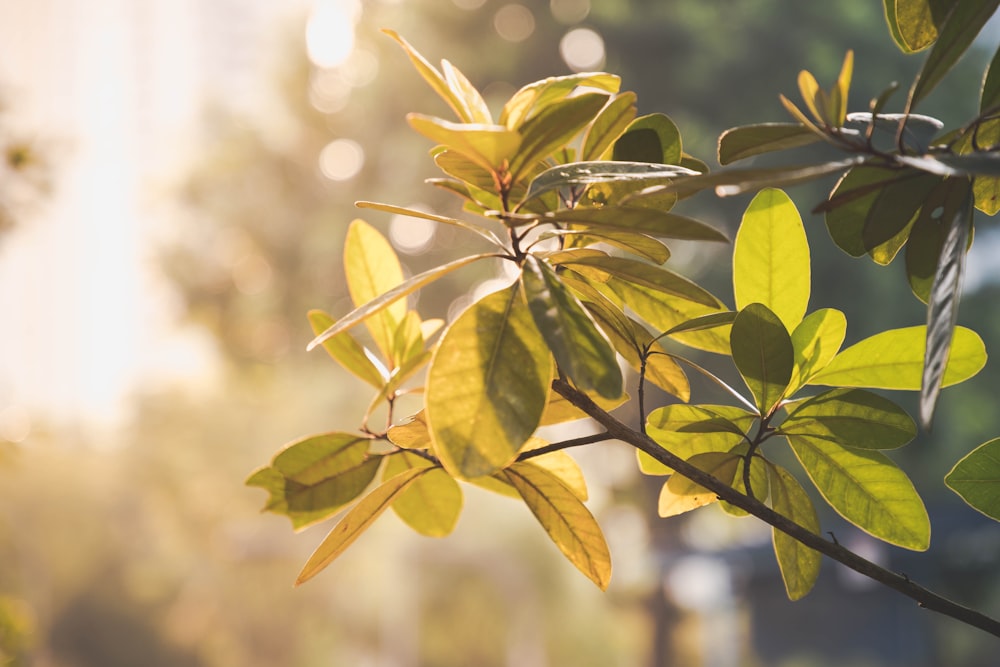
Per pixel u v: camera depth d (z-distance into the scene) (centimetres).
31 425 413
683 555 2067
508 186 87
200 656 3388
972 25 72
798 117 76
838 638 1923
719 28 1911
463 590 3105
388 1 2116
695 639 2208
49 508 3111
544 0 1966
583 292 96
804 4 1897
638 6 1919
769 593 2016
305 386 3098
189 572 3422
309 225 2234
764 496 107
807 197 1667
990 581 1631
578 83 93
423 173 2027
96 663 3225
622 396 74
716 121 1998
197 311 2327
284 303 2253
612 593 2531
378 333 121
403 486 102
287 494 113
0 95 397
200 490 3544
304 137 2336
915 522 99
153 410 3647
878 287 1708
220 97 2494
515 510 3002
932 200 93
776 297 106
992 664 1788
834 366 104
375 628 3350
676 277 89
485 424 77
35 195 404
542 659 2878
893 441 98
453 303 1970
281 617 3425
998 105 79
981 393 1906
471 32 2022
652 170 86
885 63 1873
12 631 376
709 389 1731
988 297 1900
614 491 2111
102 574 3244
